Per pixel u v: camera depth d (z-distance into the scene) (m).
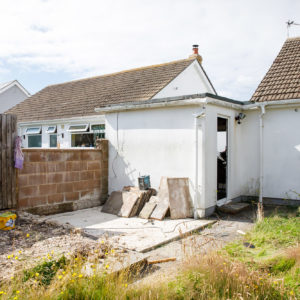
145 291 3.51
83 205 8.99
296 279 4.09
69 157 8.59
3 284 3.63
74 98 16.59
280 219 7.08
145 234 6.42
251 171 9.99
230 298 3.58
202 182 7.89
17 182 7.20
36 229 6.12
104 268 4.12
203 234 6.59
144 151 9.10
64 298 3.36
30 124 16.34
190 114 8.16
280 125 9.42
